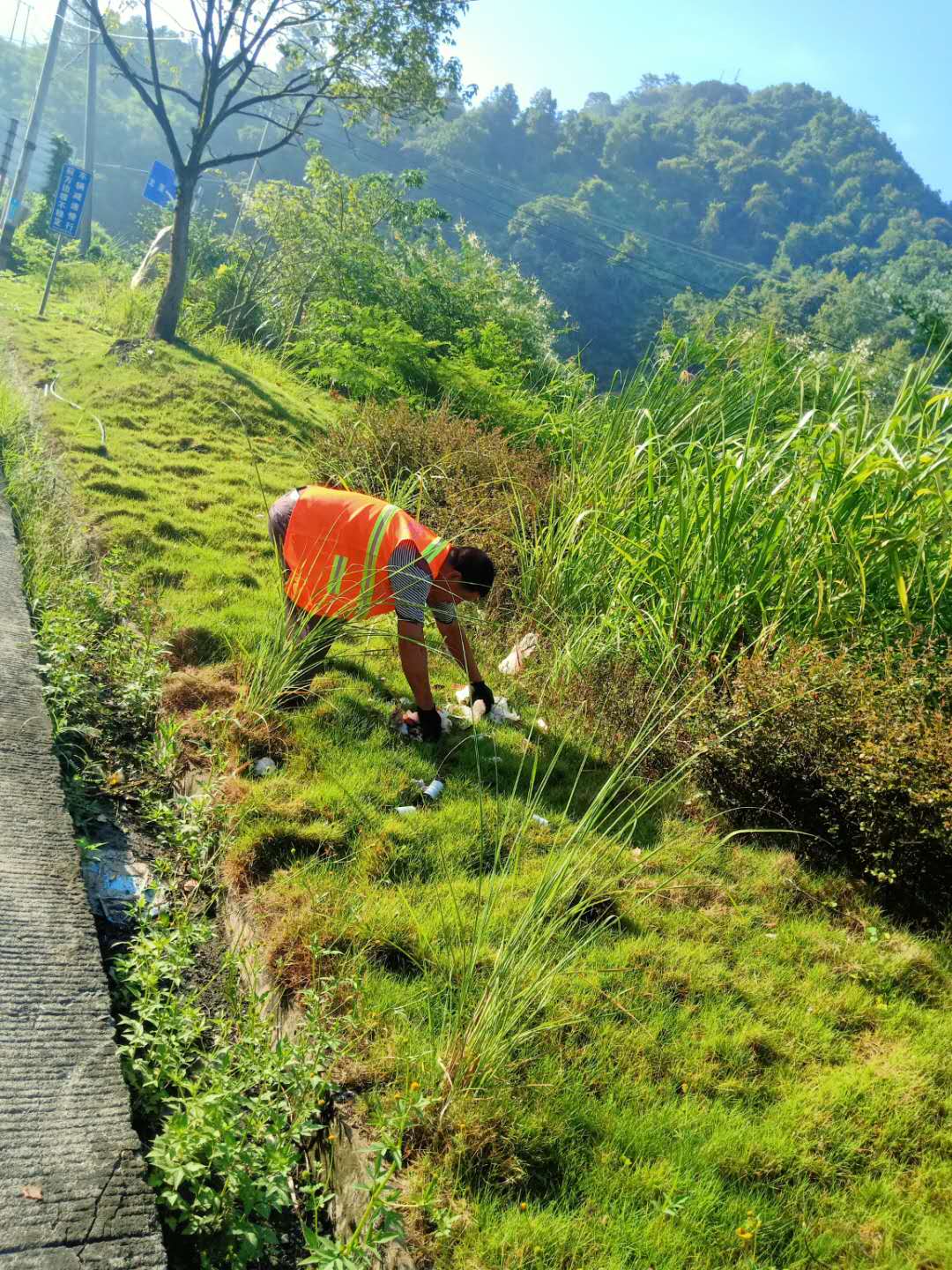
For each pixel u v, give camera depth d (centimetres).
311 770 418
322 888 337
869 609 504
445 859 366
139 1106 252
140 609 529
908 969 358
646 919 365
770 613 511
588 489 649
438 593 457
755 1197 251
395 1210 226
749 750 437
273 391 1165
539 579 614
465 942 319
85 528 645
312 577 448
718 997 328
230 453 910
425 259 1803
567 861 309
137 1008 265
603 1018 305
